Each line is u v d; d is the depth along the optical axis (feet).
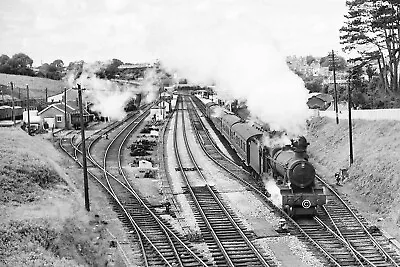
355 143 115.44
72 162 126.41
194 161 126.41
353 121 129.39
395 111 111.86
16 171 84.38
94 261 59.26
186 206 85.46
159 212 82.28
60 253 56.85
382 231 69.56
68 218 67.87
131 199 90.63
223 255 60.59
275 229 71.46
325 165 119.03
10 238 55.52
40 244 56.18
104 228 73.41
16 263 49.57
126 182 103.91
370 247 63.46
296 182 74.69
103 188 98.43
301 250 62.95
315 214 76.54
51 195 80.18
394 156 92.02
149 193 95.61
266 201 85.87
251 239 67.10
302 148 75.77
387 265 57.00
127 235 70.54
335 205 83.51
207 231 71.31
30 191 78.69
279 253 61.82
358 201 86.43
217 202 86.53
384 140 104.83
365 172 94.84
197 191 95.14
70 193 86.79
